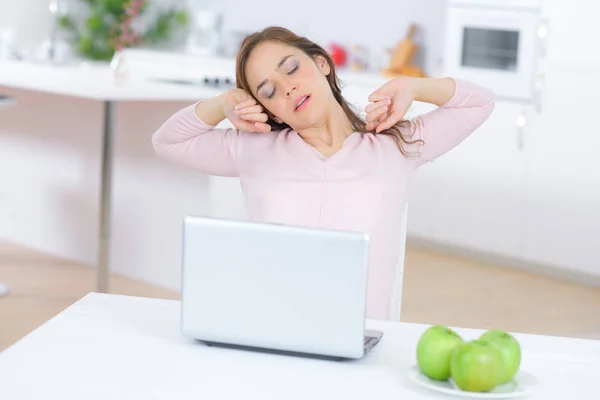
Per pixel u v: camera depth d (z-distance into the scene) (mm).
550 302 5004
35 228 5727
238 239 1712
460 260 5848
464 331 1908
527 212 5590
